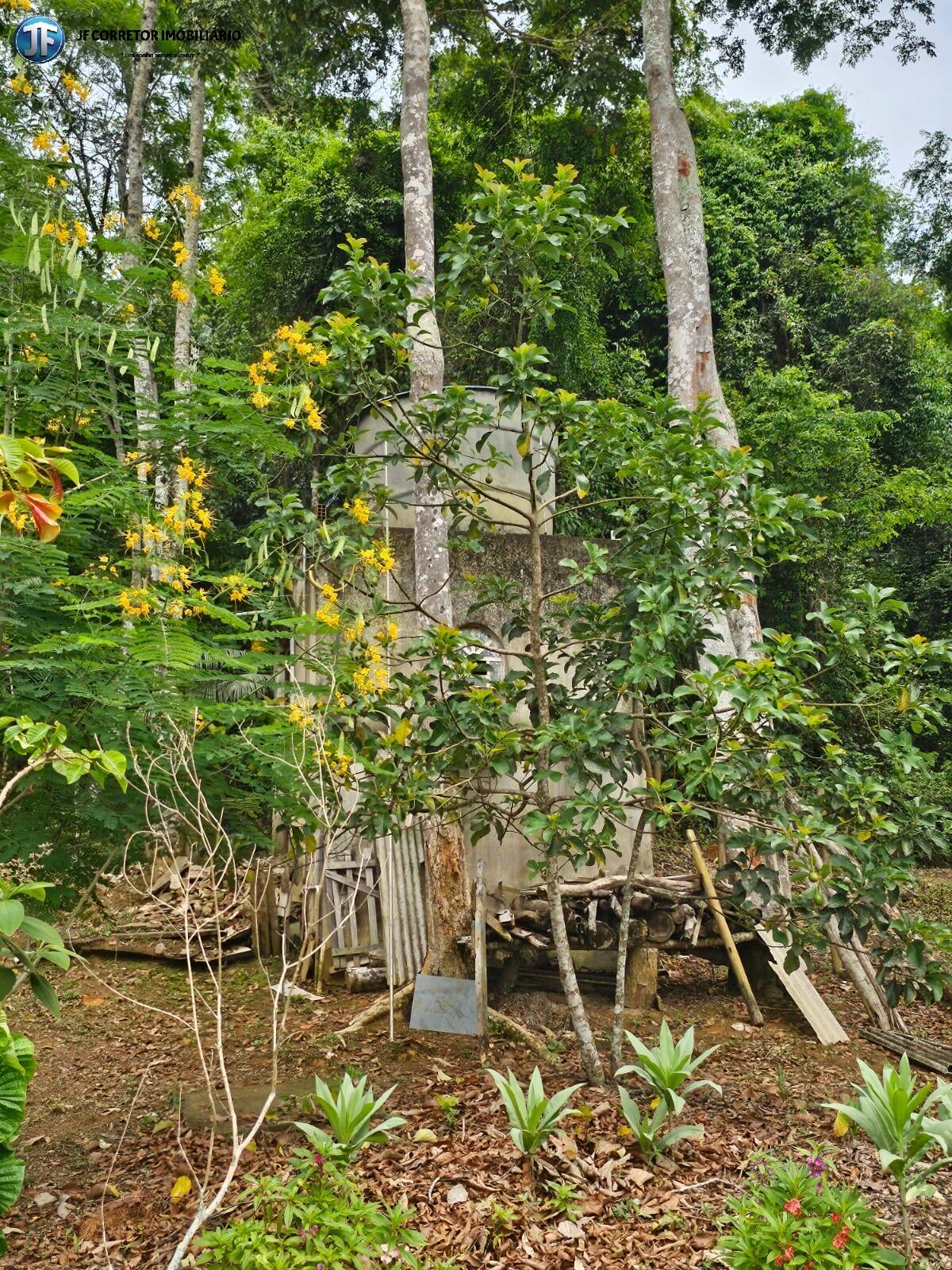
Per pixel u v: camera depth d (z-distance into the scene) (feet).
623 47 40.40
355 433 18.54
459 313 17.98
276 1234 10.37
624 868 25.22
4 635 13.26
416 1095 16.51
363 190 45.88
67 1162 15.02
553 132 45.91
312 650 16.34
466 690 16.71
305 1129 11.62
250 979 25.08
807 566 48.24
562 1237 11.79
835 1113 16.19
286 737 14.79
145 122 45.47
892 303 58.13
